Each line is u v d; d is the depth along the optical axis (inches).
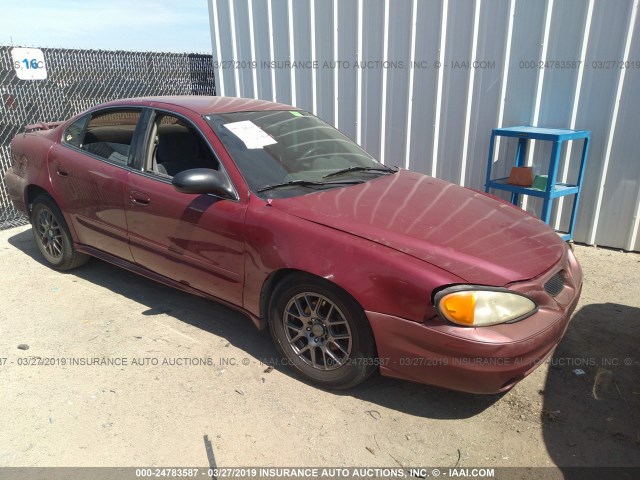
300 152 141.6
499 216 125.7
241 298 125.8
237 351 133.7
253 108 151.6
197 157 152.2
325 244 108.2
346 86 242.8
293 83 257.9
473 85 213.2
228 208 122.9
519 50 201.3
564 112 200.5
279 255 113.1
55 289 170.2
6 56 229.0
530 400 115.4
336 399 115.3
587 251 204.8
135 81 285.6
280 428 106.2
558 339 106.1
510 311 97.1
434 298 96.5
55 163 166.6
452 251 104.0
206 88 329.4
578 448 101.3
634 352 133.3
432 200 128.6
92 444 101.9
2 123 232.5
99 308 156.9
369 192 129.6
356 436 104.3
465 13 206.4
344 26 234.5
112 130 156.6
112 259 159.8
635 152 192.1
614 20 183.6
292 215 115.4
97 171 152.7
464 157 222.4
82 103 261.7
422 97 225.0
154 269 146.6
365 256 103.7
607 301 160.7
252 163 129.6
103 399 115.0
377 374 125.6
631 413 110.9
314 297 113.5
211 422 107.9
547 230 126.6
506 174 217.0
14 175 184.4
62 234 174.9
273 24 254.5
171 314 153.2
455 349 96.1
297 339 120.3
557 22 192.5
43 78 240.5
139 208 141.3
